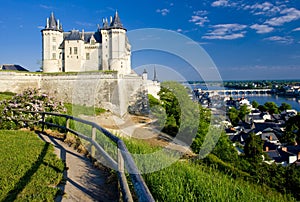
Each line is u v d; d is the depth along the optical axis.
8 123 12.03
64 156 7.32
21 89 37.66
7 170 5.89
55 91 36.66
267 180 7.79
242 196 4.21
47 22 50.88
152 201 2.12
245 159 11.79
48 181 5.34
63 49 50.06
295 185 7.41
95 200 4.62
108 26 44.53
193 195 4.07
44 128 11.55
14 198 4.52
